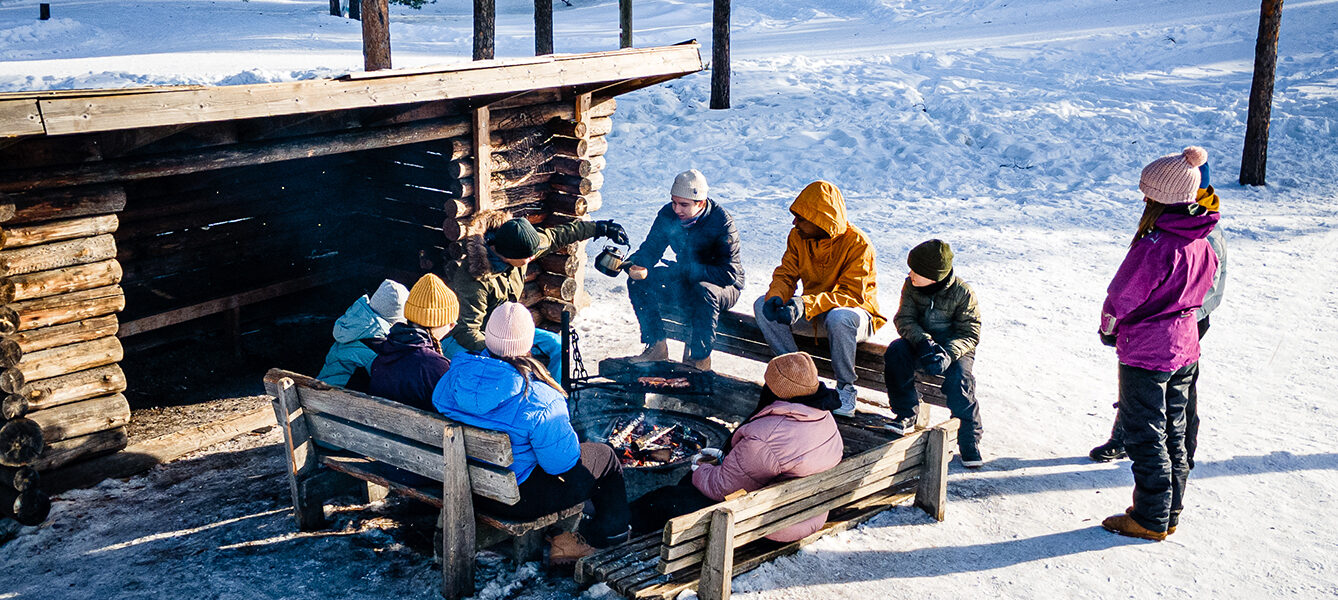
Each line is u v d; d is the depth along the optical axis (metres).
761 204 12.10
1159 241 4.16
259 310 7.91
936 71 21.80
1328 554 4.36
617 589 3.83
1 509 4.66
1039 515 4.75
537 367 3.91
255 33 32.19
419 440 3.93
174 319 6.51
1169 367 4.24
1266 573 4.21
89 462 4.98
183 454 5.41
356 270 7.88
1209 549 4.41
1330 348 7.11
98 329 4.79
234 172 7.60
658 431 5.28
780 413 4.16
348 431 4.23
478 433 3.75
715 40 17.00
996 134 15.21
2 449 4.40
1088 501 4.90
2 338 4.42
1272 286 8.65
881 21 35.75
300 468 4.42
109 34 31.92
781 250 9.98
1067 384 6.51
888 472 4.52
